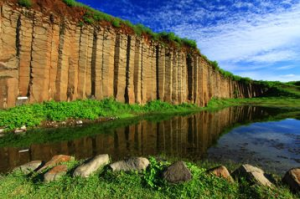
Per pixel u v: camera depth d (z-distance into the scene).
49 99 14.12
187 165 4.54
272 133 10.98
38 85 13.46
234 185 3.89
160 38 24.94
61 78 15.02
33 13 13.75
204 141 9.25
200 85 28.47
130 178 4.26
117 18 20.41
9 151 7.53
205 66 31.11
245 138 9.84
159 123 13.95
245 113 21.17
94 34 17.72
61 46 15.27
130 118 15.95
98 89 17.42
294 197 3.52
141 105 20.58
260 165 6.27
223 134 10.72
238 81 55.16
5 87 11.95
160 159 5.46
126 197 3.72
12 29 12.79
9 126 10.33
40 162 5.31
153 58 23.19
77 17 16.86
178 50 25.73
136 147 8.24
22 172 4.89
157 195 3.71
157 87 23.44
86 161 5.01
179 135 10.43
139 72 20.83
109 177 4.38
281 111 22.95
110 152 7.58
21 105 12.47
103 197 3.73
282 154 7.37
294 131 11.48
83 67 16.77
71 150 7.74
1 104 11.66
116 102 18.20
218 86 39.69
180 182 3.89
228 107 29.92
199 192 3.71
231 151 7.73
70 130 10.97
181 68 25.98
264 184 3.84
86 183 4.14
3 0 12.50
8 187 4.14
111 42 18.83
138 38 21.17
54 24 14.93
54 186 4.07
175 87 24.95
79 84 16.48
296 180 3.77
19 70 12.82
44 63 13.91
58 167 4.63
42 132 10.38
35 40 13.62
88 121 13.34
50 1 15.16
